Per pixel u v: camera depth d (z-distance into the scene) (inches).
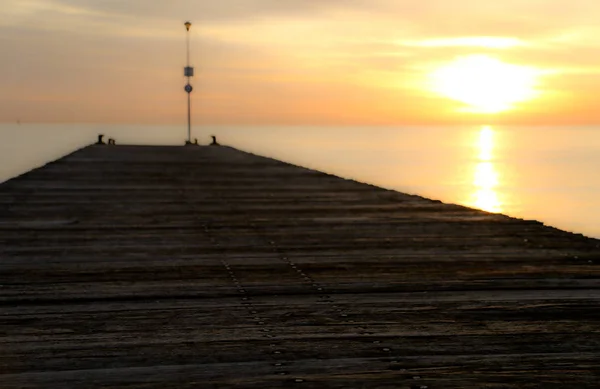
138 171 518.3
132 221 284.8
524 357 121.2
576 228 872.9
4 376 111.0
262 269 195.3
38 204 334.0
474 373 113.5
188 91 1075.9
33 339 130.1
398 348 125.9
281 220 290.7
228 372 113.5
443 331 136.3
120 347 125.6
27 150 2500.0
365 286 174.7
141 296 163.6
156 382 109.0
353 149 3880.4
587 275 186.5
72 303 158.1
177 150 836.6
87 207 325.7
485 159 2987.2
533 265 199.5
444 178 1734.7
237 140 5689.0
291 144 4672.7
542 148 4714.6
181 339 130.5
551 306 155.3
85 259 207.9
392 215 304.7
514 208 1113.4
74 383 108.3
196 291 168.7
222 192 391.9
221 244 234.7
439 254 216.7
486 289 172.2
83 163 585.0
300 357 120.9
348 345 127.5
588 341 130.1
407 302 159.0
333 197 370.9
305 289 171.5
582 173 2095.2
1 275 185.5
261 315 147.8
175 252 220.4
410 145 5137.8
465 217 298.2
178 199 360.5
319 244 234.8
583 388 107.7
